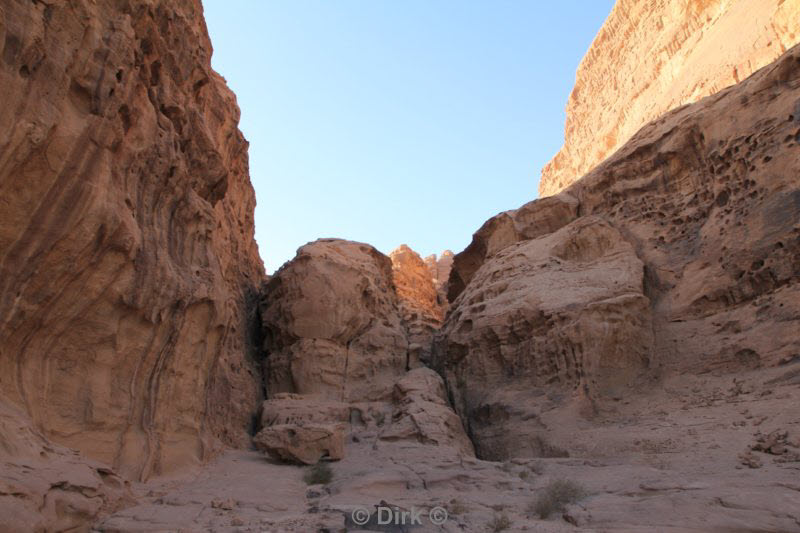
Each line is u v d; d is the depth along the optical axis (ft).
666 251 58.54
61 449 25.81
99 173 29.48
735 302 49.37
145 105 35.14
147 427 35.83
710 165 56.65
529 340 56.65
